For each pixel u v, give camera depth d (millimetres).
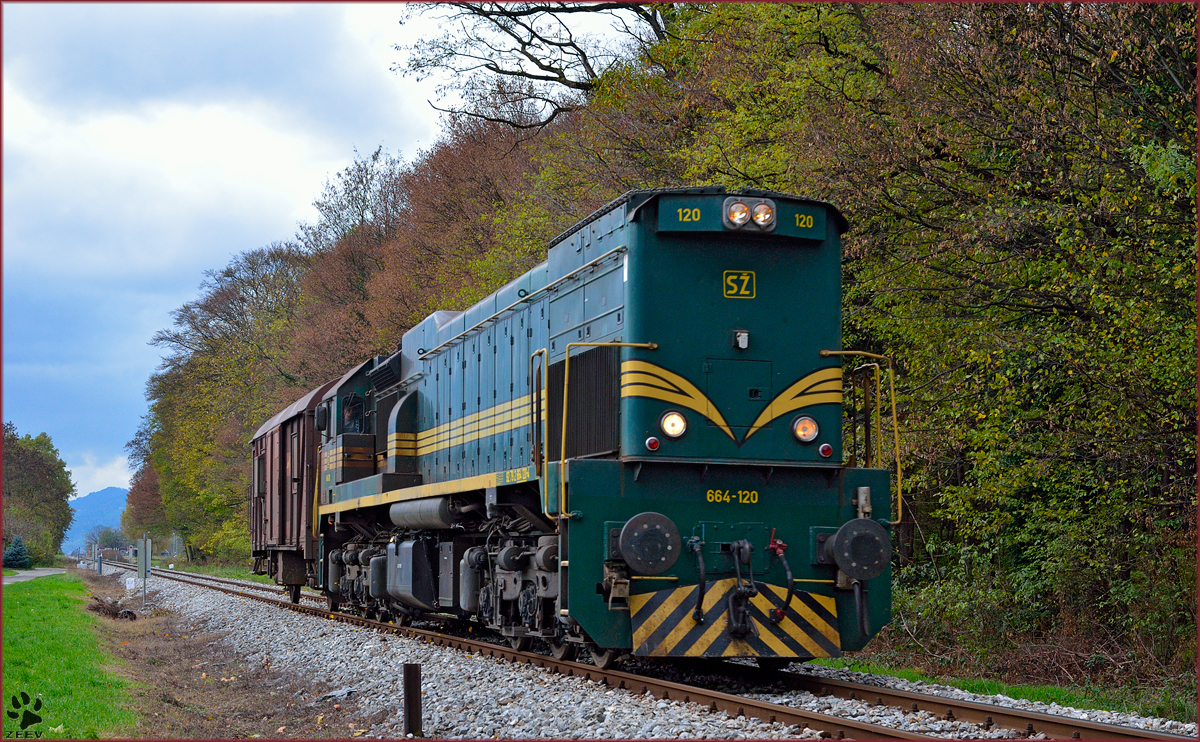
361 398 19984
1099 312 11359
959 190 13352
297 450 22281
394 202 44312
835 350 9734
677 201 9531
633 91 22016
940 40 12789
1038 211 11914
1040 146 12180
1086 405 12133
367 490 17172
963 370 13133
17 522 73625
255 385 51250
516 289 12836
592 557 9102
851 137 13766
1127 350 11141
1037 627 13656
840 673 10461
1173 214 11047
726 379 9453
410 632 14500
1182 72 11430
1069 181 11898
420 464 16516
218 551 61344
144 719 8945
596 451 9906
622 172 22891
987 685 10797
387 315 36969
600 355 9945
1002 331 12266
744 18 16031
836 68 14789
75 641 15164
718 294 9570
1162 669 11375
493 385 13328
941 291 13383
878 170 13586
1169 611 11625
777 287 9703
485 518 13492
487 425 13438
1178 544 11883
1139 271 11102
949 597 13672
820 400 9641
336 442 19266
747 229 9430
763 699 8492
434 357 16219
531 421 11477
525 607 11195
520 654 11281
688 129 21078
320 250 46625
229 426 52094
